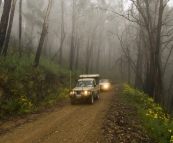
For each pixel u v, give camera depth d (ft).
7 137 20.66
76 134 21.57
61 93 54.54
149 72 59.16
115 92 71.46
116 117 29.17
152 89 54.49
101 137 20.57
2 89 34.71
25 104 34.63
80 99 41.81
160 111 38.88
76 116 30.42
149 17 53.31
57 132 22.30
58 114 32.19
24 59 55.52
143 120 28.14
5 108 31.60
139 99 47.55
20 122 26.91
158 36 51.88
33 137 20.62
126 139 20.03
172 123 25.16
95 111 34.24
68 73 81.30
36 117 30.12
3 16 47.98
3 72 38.78
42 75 51.80
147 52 61.21
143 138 20.84
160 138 21.02
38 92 45.62
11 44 74.90
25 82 43.09
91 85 47.19
